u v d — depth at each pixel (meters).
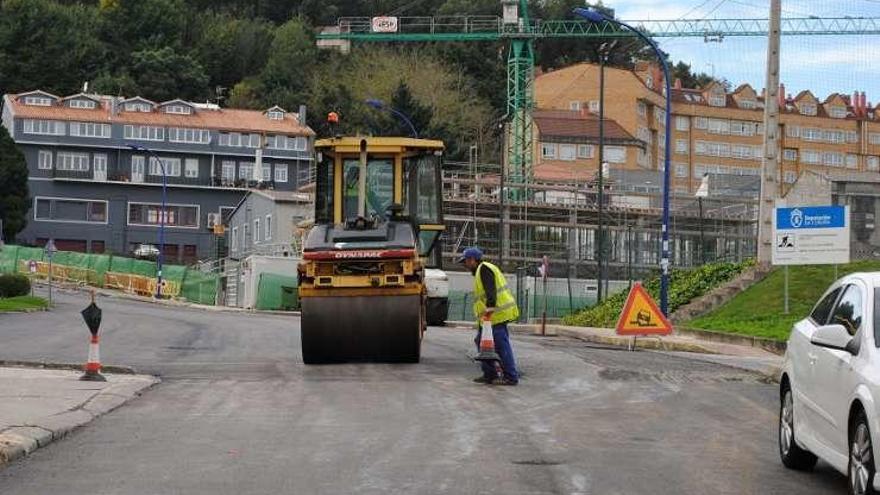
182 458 10.36
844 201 49.28
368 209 21.28
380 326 19.02
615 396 15.84
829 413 9.07
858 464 8.30
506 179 74.81
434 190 21.50
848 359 8.80
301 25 124.81
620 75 110.06
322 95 108.94
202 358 22.09
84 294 69.25
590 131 103.81
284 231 74.56
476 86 110.62
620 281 63.91
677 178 119.31
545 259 53.09
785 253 29.34
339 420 12.84
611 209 67.62
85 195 100.19
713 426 12.99
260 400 14.75
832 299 10.11
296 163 106.00
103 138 101.56
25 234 98.62
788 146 124.88
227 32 127.00
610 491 9.00
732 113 122.56
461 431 12.08
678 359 23.33
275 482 9.21
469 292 60.22
